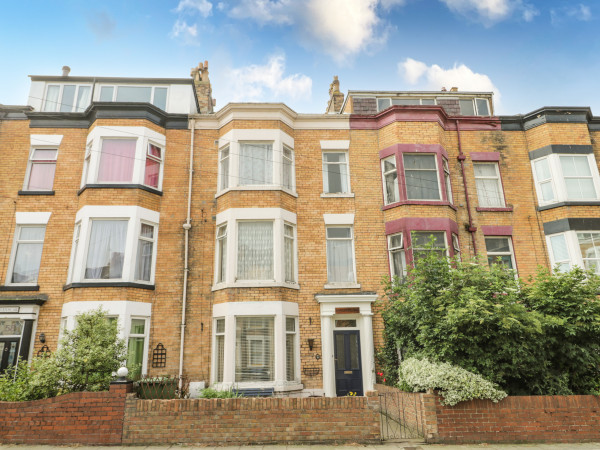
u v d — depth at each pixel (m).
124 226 13.22
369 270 13.77
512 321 8.11
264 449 7.66
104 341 9.42
